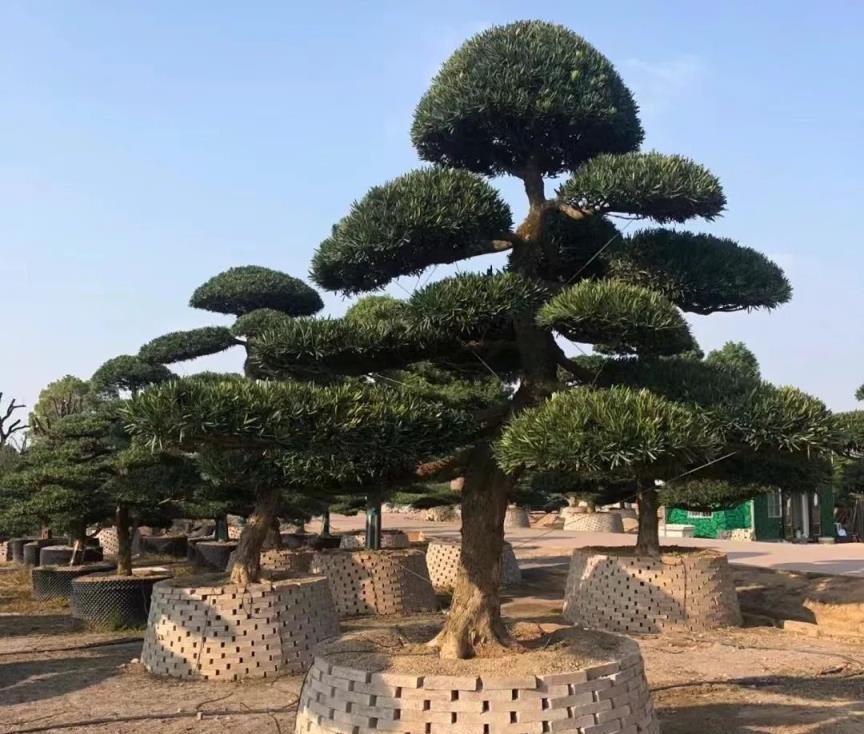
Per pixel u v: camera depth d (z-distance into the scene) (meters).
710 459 4.35
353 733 4.62
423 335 5.27
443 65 5.91
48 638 10.76
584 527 30.47
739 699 7.26
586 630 5.90
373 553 12.48
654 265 5.40
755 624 11.25
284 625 8.35
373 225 5.18
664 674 8.20
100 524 15.70
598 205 5.25
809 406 4.39
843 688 7.68
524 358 5.63
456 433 4.65
